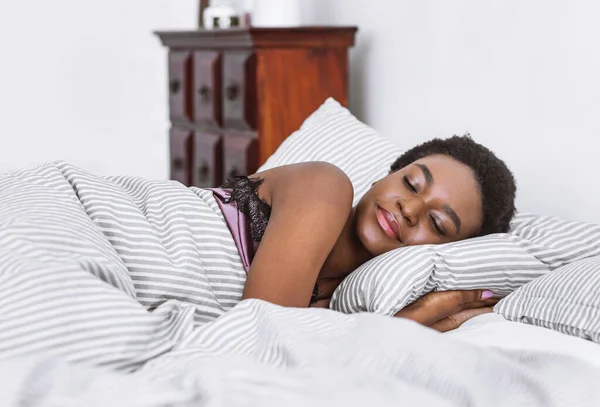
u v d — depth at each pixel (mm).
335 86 3059
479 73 2666
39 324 1085
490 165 1671
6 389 812
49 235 1246
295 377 912
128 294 1277
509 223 1739
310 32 2969
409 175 1621
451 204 1605
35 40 4410
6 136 4422
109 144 4523
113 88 4480
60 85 4461
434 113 2883
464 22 2709
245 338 1170
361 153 2186
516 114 2533
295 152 2254
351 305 1554
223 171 3123
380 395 867
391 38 3059
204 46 3146
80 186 1484
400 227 1595
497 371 1004
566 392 976
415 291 1549
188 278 1443
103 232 1430
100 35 4453
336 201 1498
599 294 1443
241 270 1561
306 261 1444
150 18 4363
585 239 1697
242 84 2955
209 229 1552
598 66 2232
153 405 843
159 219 1529
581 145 2309
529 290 1570
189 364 989
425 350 998
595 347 1351
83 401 825
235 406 833
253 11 3176
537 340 1376
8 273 1127
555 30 2369
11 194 1391
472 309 1646
